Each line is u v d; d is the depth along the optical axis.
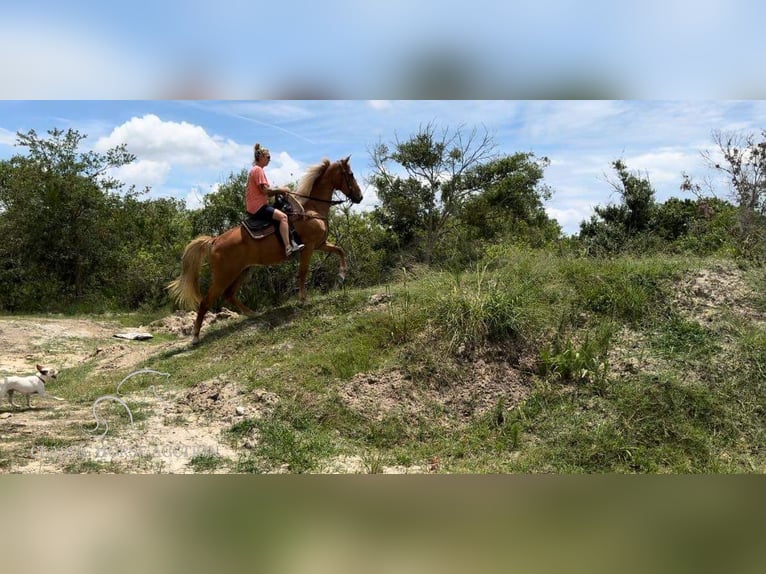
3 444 5.72
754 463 5.45
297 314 9.67
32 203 19.30
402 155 21.05
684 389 6.31
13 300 18.64
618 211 15.91
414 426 6.34
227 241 9.61
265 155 9.67
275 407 6.60
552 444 5.90
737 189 11.95
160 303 18.41
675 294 7.89
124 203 21.78
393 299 8.98
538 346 7.34
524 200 21.73
